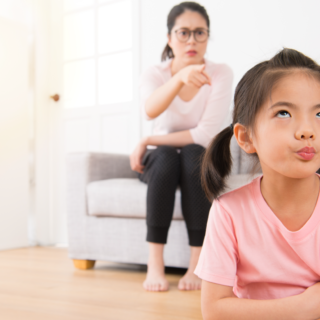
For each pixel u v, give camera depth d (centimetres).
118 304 112
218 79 163
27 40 280
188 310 105
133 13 263
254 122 61
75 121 285
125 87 270
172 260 152
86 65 286
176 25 165
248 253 66
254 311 62
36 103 288
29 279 151
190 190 132
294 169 56
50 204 288
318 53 210
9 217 259
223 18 234
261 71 62
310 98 56
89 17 286
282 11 219
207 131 153
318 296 61
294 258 64
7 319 98
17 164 266
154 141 150
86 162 175
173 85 142
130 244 162
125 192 161
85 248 173
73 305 112
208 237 69
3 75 262
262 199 65
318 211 62
